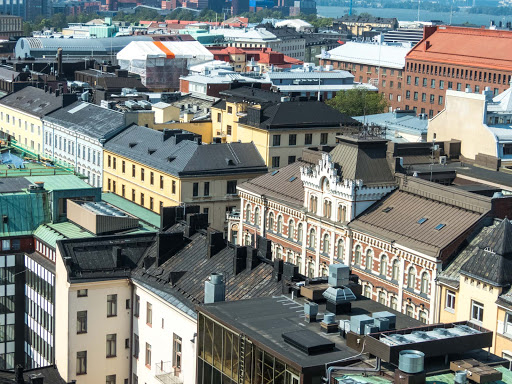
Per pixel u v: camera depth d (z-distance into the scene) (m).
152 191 190.38
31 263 125.00
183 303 103.00
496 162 166.62
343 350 72.38
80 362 111.75
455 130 198.50
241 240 164.00
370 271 132.50
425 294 121.88
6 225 126.62
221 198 185.62
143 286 109.50
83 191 131.88
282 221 153.38
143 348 111.31
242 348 75.62
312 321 78.50
